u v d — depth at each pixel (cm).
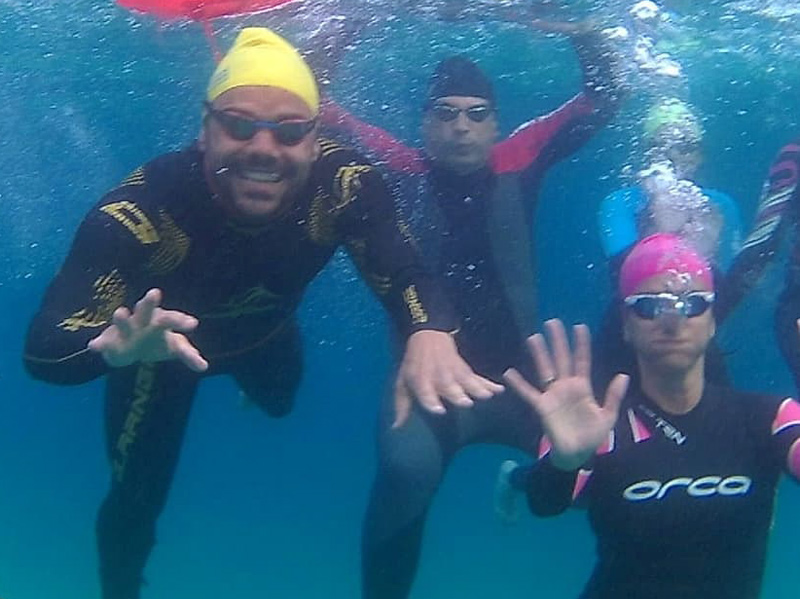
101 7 274
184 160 169
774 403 166
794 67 335
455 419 213
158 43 286
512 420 221
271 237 174
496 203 228
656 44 287
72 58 307
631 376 173
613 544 173
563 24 264
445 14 271
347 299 271
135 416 200
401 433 207
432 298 162
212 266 176
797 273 221
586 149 292
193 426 580
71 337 146
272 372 220
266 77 160
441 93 219
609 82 256
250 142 160
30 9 280
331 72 257
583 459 154
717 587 172
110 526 217
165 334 132
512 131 239
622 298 170
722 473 166
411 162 228
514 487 252
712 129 397
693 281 163
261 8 258
